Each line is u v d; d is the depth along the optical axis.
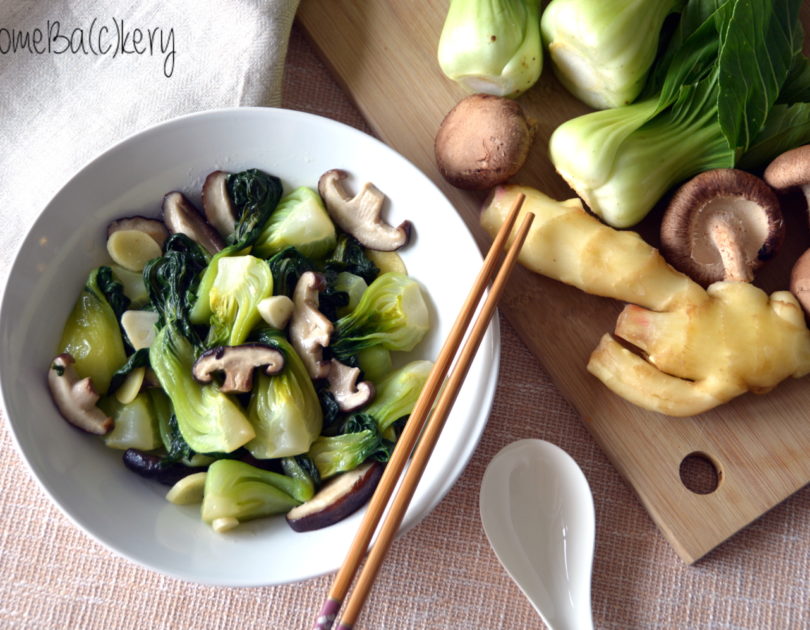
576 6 0.56
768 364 0.56
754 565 0.58
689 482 0.58
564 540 0.57
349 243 0.57
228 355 0.53
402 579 0.58
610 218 0.58
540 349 0.59
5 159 0.60
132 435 0.54
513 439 0.59
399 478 0.53
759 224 0.57
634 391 0.57
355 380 0.54
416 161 0.60
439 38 0.61
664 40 0.59
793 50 0.57
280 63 0.60
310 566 0.52
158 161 0.55
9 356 0.52
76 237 0.55
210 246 0.56
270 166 0.57
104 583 0.58
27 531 0.58
